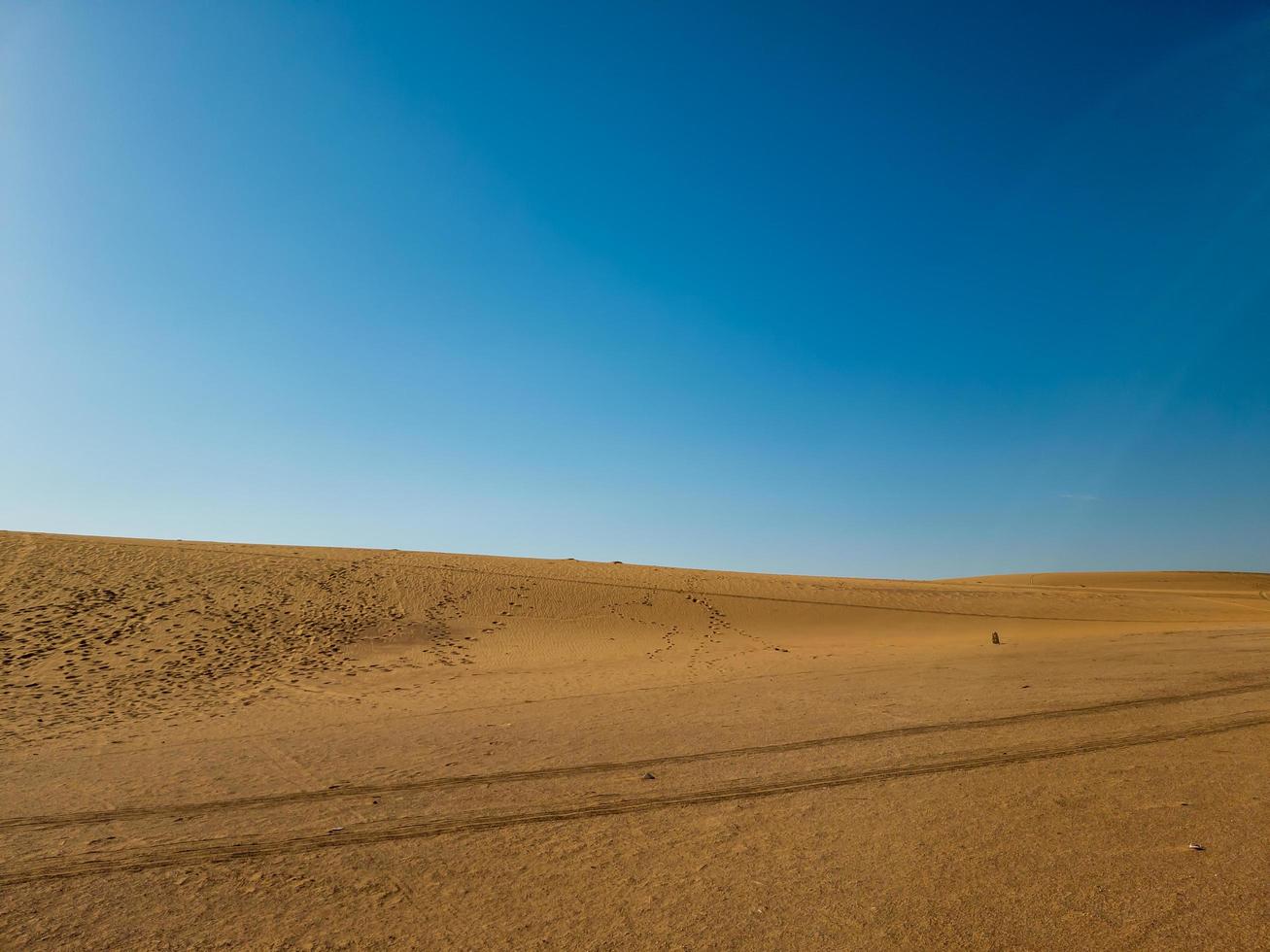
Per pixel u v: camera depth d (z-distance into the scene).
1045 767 10.30
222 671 27.47
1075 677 18.30
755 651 32.62
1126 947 5.39
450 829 8.52
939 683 18.59
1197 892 6.28
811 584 54.69
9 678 25.31
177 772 11.77
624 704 17.72
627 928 5.97
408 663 29.78
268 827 8.71
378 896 6.72
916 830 8.04
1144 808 8.47
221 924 6.20
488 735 14.09
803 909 6.21
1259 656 21.03
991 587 61.84
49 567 40.66
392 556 52.38
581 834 8.23
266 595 39.84
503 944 5.75
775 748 11.99
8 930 6.12
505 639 35.81
